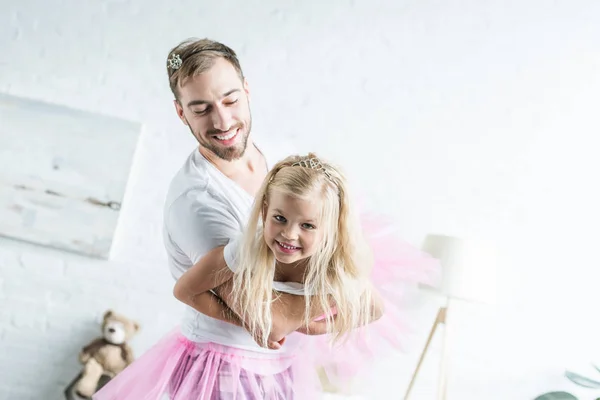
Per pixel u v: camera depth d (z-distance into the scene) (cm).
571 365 292
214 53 179
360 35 298
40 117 286
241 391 171
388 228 227
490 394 289
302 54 295
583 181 299
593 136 301
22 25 288
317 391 195
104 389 193
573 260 296
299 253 155
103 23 291
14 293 283
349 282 163
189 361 178
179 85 181
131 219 289
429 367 287
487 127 300
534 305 294
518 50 302
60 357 282
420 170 297
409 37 300
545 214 298
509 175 299
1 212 283
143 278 288
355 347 218
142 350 284
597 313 294
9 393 280
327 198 155
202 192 174
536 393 290
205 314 166
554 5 302
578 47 302
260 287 158
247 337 175
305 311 163
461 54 301
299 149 292
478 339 291
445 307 272
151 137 291
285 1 296
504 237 296
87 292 286
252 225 158
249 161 194
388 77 298
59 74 288
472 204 297
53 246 284
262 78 293
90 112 288
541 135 301
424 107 299
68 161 286
